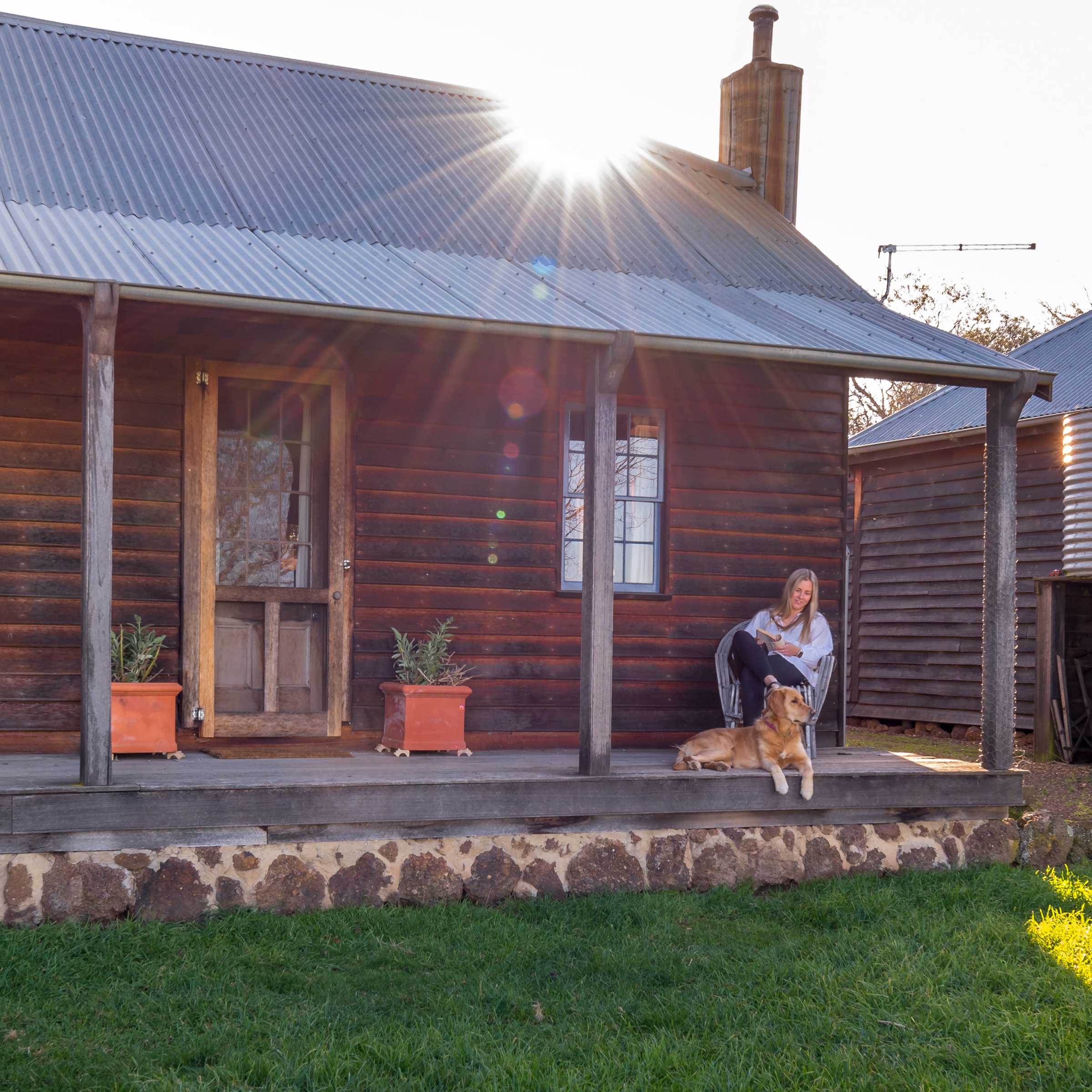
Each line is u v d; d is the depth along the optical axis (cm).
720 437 969
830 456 1003
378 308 640
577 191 1036
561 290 781
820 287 981
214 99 984
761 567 977
